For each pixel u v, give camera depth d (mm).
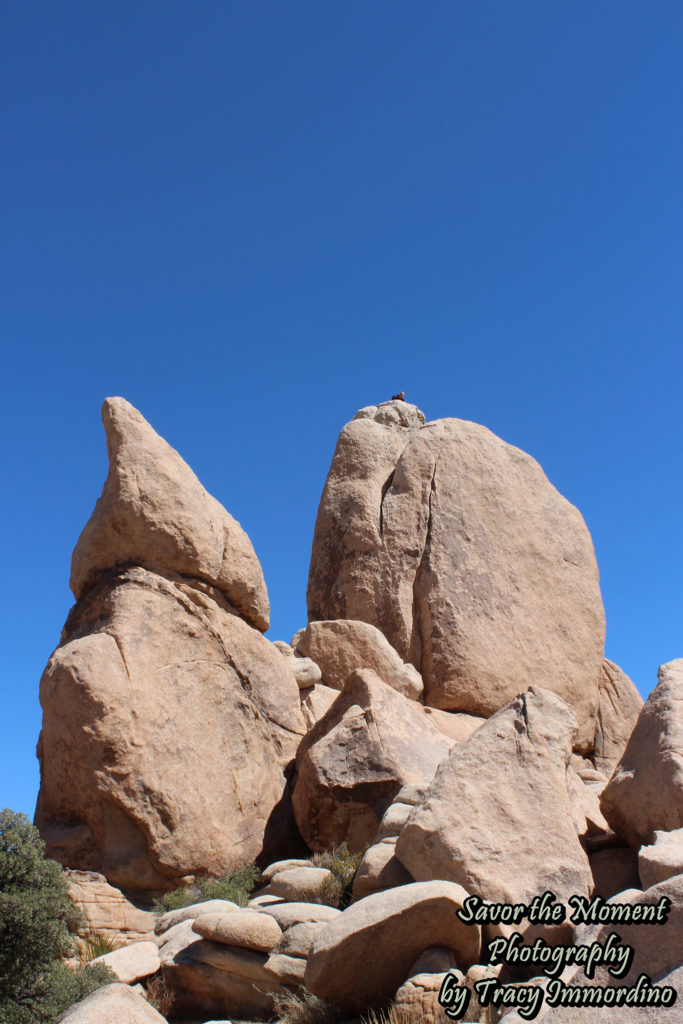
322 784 12406
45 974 8141
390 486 19188
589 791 10727
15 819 8500
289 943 8891
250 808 12883
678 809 8945
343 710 13180
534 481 20469
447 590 17797
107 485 13680
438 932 7973
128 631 12570
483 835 8969
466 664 17281
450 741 13617
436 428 19875
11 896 7922
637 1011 5520
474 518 18891
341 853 11406
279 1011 8602
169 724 12352
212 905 10195
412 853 9125
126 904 11102
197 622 13406
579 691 18719
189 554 13648
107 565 13516
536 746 9727
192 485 14305
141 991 9109
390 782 12227
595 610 19672
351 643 16391
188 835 11945
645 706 10500
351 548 18375
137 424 13953
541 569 19281
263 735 13789
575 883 8680
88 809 11695
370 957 7980
